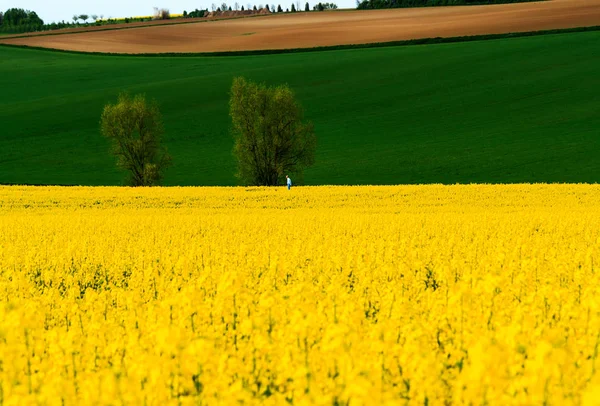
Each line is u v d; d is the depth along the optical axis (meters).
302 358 9.86
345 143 103.38
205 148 105.62
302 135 85.31
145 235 31.34
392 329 11.55
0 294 18.41
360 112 118.81
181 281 19.70
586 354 10.51
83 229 33.53
